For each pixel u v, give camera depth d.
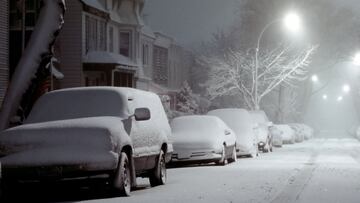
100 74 48.19
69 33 44.47
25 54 22.61
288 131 59.16
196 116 28.05
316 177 21.47
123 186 15.45
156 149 18.16
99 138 15.02
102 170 14.90
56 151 14.89
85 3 44.41
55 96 17.33
